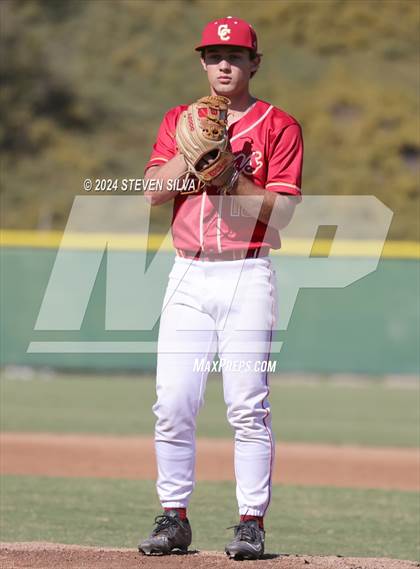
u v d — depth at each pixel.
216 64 10.03
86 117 84.62
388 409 36.66
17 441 27.70
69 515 17.77
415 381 46.72
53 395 38.69
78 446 27.03
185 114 9.87
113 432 29.69
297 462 25.30
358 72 89.94
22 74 87.56
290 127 10.14
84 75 89.44
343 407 37.06
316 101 85.62
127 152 81.31
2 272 44.12
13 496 19.89
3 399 37.28
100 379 44.16
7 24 92.75
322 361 43.00
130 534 15.91
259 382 10.15
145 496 20.12
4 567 9.69
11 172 78.06
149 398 38.28
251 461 10.20
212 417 34.78
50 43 91.94
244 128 10.15
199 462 24.88
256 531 10.16
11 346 44.38
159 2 98.56
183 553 10.51
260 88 86.69
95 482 21.92
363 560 10.55
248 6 97.75
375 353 42.78
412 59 93.12
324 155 80.19
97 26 94.69
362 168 78.56
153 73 90.62
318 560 10.33
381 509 19.12
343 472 23.95
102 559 10.07
